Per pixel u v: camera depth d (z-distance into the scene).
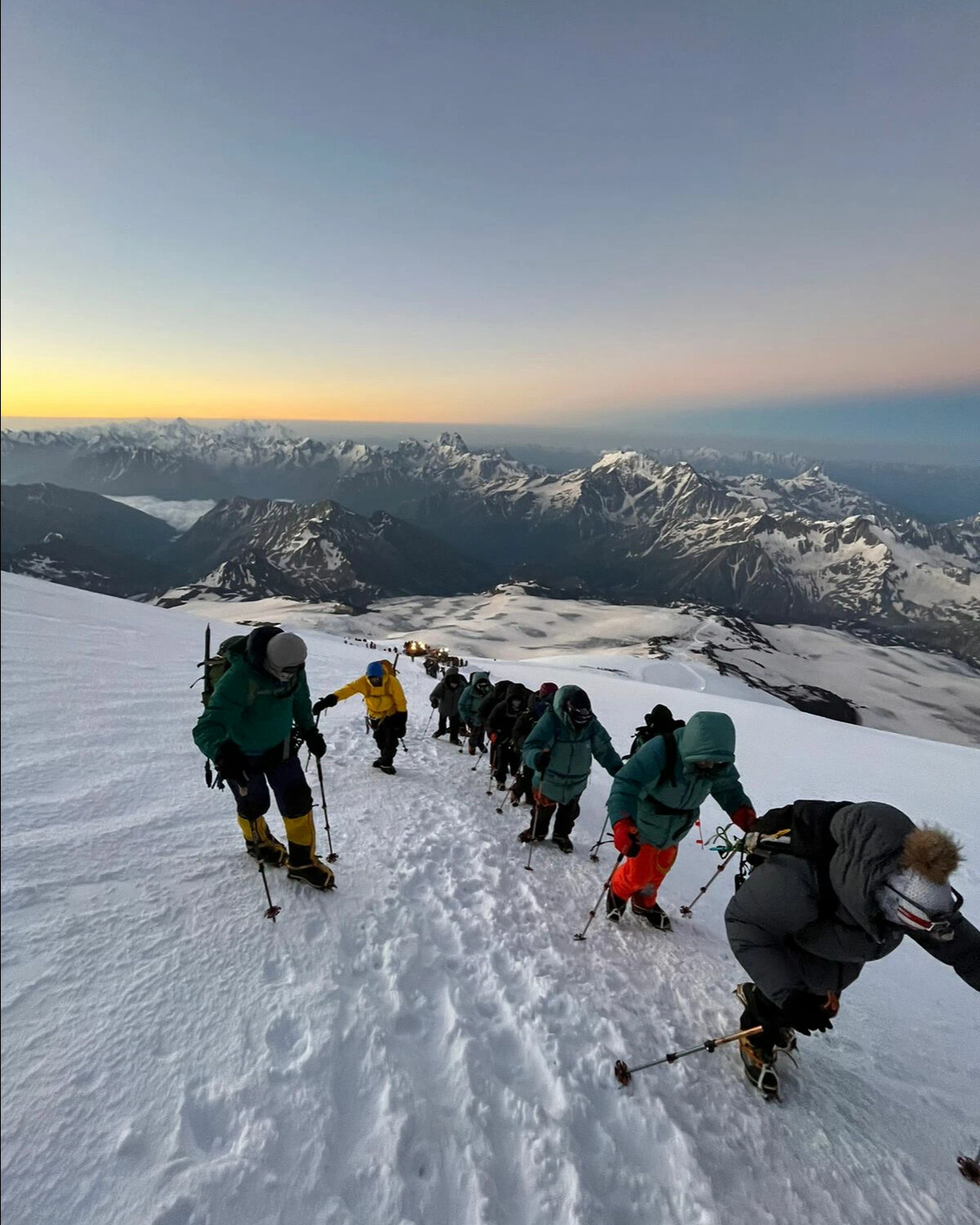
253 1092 2.79
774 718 30.64
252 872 4.72
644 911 5.45
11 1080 2.54
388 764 9.66
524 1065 3.45
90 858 4.34
